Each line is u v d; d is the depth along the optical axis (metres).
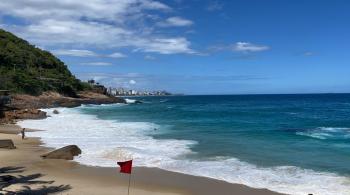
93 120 53.75
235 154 26.95
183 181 19.97
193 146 30.12
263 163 24.06
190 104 117.31
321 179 20.02
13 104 73.56
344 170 22.03
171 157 25.70
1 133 37.88
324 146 30.56
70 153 25.50
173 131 40.44
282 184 19.19
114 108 88.38
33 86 93.44
